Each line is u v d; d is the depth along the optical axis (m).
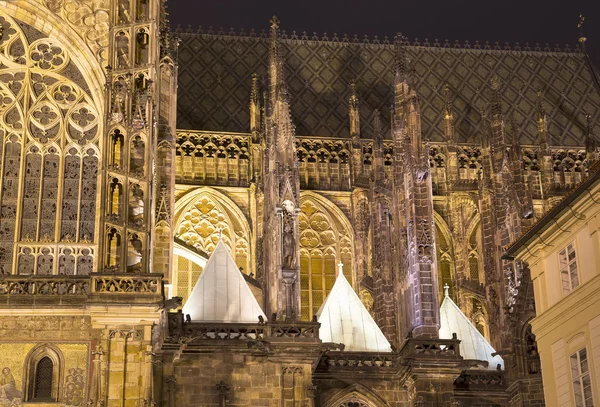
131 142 68.38
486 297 89.94
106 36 75.00
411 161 81.31
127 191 66.75
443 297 97.12
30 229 70.88
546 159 102.69
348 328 80.88
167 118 76.75
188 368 71.12
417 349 74.94
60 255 70.50
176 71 79.50
